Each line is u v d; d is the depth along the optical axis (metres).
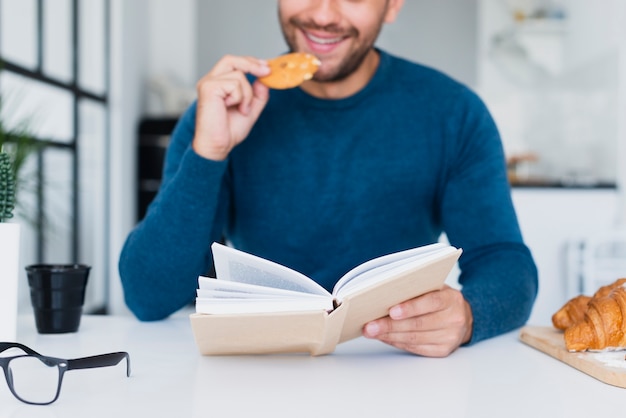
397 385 0.75
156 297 1.21
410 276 0.80
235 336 0.83
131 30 4.71
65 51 3.83
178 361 0.86
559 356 0.89
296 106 1.45
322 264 1.44
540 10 4.90
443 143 1.44
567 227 3.71
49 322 1.03
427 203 1.45
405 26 5.52
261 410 0.65
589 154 4.64
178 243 1.22
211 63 5.58
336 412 0.65
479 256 1.28
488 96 5.05
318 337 0.82
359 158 1.43
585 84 4.67
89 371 0.80
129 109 4.65
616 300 0.87
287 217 1.44
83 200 4.10
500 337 1.08
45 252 3.54
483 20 4.98
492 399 0.70
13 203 0.92
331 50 1.34
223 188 1.46
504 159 1.46
